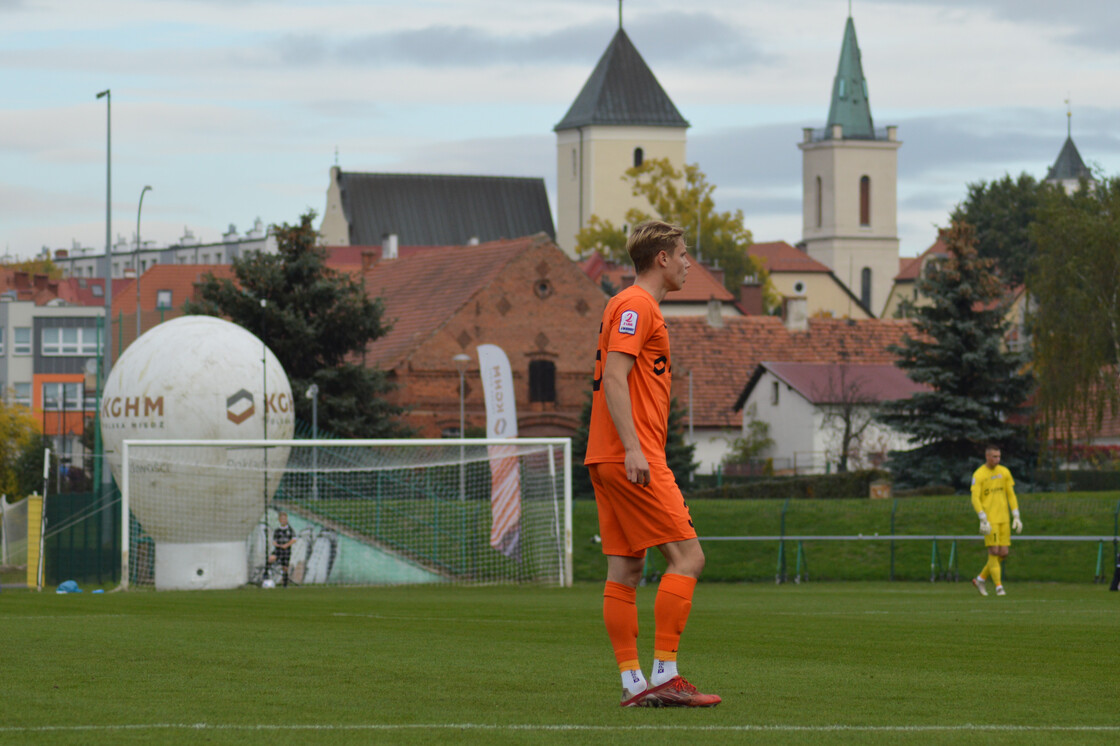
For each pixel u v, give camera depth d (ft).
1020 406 624.18
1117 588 291.79
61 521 394.73
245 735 68.80
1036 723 74.95
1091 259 622.13
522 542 390.42
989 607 215.10
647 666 105.09
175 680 90.99
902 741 68.39
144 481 355.97
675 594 82.02
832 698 85.15
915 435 623.77
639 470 81.97
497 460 393.29
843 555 397.80
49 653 108.47
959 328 613.11
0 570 441.27
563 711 78.89
